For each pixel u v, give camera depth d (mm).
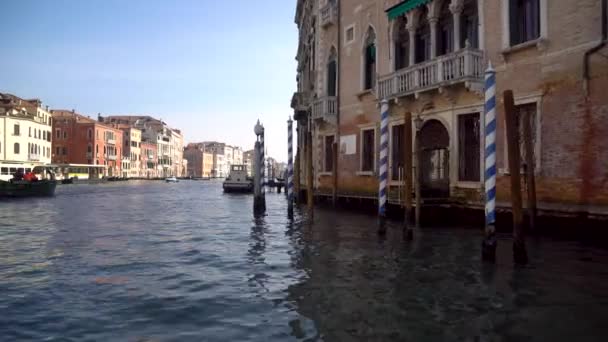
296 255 9289
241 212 20344
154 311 5715
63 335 4934
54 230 13695
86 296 6395
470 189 12500
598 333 4859
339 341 4688
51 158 64938
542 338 4738
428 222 12836
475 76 11977
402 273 7523
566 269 7516
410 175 10477
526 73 11094
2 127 50969
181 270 8008
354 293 6410
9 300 6203
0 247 10477
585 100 9844
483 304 5844
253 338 4793
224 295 6402
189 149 133375
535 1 11188
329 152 19766
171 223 15680
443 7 13797
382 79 14992
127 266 8352
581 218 9789
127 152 85375
